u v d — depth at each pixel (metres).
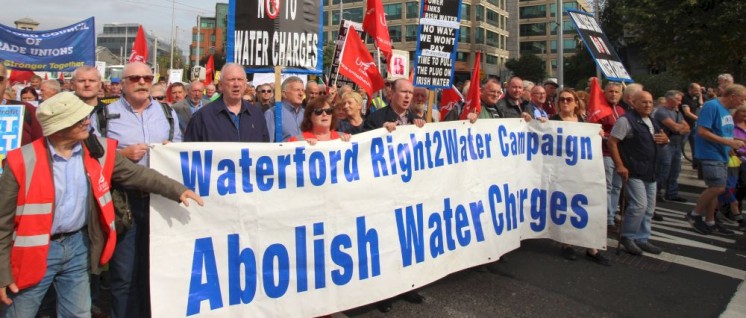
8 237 2.44
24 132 3.42
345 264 3.47
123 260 3.07
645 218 5.29
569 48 70.12
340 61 5.77
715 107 5.88
